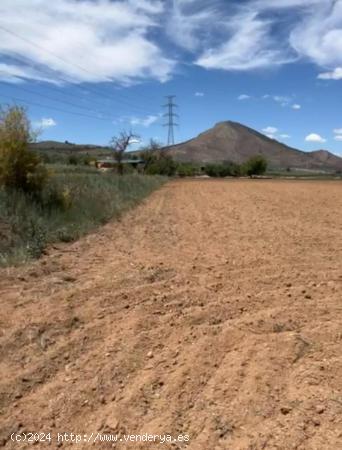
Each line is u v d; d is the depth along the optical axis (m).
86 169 48.78
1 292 7.16
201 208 22.83
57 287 7.51
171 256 10.16
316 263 9.51
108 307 6.62
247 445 3.60
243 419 3.94
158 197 30.48
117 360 5.01
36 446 3.70
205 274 8.55
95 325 5.93
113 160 51.34
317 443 3.60
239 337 5.53
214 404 4.17
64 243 11.43
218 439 3.70
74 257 9.85
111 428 3.88
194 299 7.01
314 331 5.69
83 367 4.90
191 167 106.56
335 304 6.77
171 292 7.34
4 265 8.59
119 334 5.67
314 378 4.55
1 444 3.73
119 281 7.90
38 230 10.95
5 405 4.25
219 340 5.46
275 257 10.07
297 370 4.72
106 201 18.73
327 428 3.78
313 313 6.39
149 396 4.33
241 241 12.27
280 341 5.35
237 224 16.05
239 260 9.76
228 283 7.94
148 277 8.19
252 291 7.48
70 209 14.64
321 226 15.46
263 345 5.28
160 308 6.59
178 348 5.30
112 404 4.22
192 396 4.31
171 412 4.06
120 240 12.20
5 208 12.24
